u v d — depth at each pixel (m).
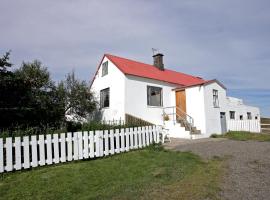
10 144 7.73
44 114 13.66
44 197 5.77
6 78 11.45
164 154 10.06
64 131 9.64
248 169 7.62
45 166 8.34
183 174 7.19
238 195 5.42
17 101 11.95
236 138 16.59
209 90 20.05
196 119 19.53
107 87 20.84
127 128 11.02
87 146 9.41
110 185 6.45
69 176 7.12
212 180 6.55
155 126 12.71
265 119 32.12
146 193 5.68
